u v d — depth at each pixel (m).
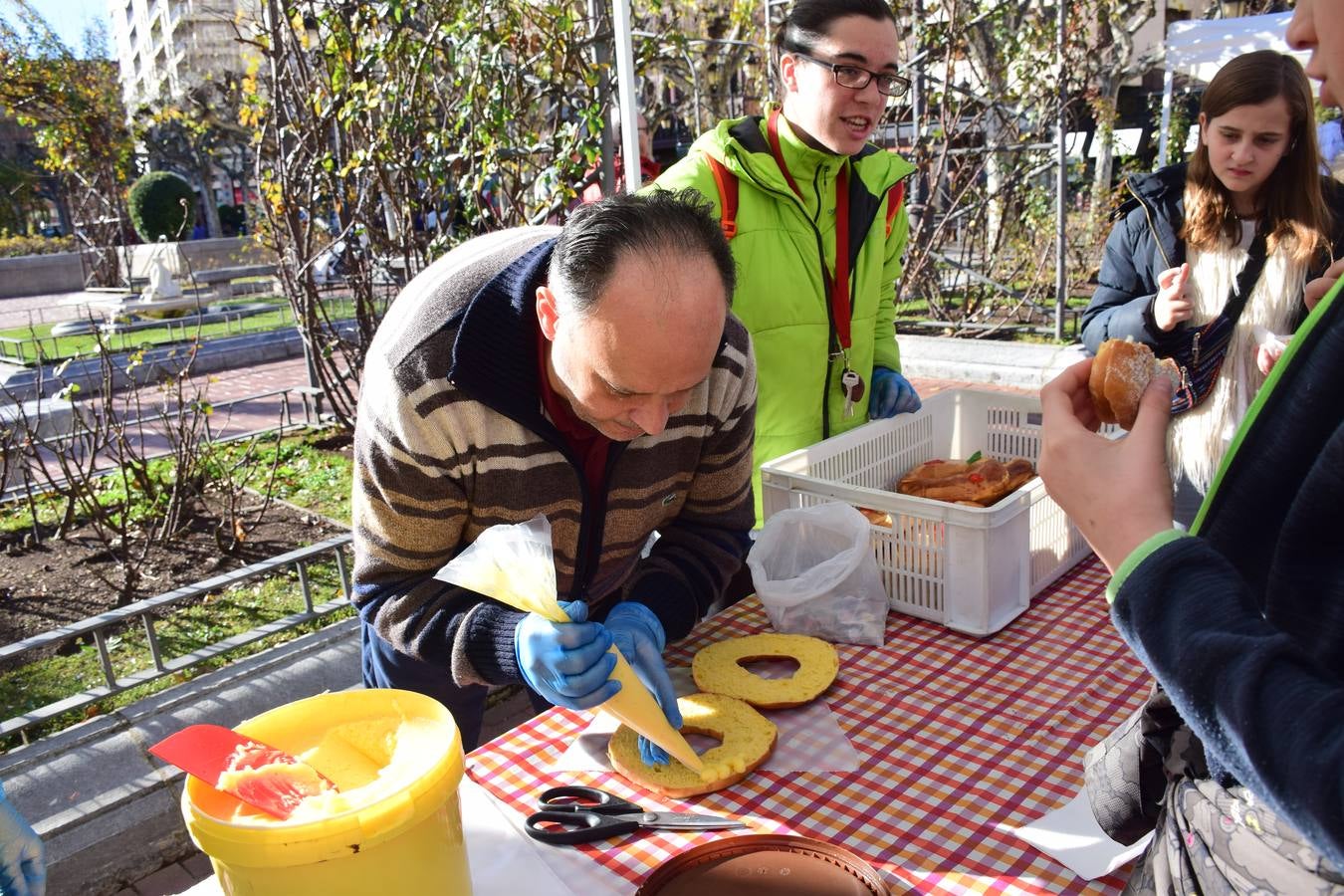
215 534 4.80
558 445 1.50
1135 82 11.64
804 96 2.25
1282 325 2.39
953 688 1.54
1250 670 0.59
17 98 16.44
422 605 1.52
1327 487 0.61
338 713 1.08
